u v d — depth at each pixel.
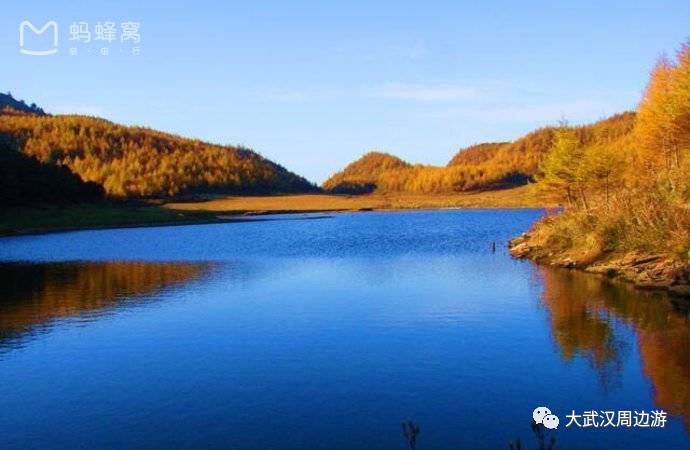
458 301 22.94
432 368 14.49
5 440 10.93
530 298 22.86
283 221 106.00
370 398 12.62
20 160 99.75
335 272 33.31
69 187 112.00
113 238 67.19
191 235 71.25
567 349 15.60
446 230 73.44
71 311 22.64
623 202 31.95
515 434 10.68
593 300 21.61
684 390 12.45
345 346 16.72
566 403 12.01
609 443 10.23
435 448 10.20
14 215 87.69
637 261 26.36
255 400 12.66
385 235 66.44
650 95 41.88
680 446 10.08
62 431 11.27
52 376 14.58
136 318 21.17
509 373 13.91
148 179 185.75
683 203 27.44
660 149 40.53
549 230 39.56
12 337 18.55
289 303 23.61
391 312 21.22
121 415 12.00
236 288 27.97
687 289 21.48
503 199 179.00
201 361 15.59
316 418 11.62
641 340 16.05
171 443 10.65
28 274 34.50
